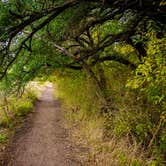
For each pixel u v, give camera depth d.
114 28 10.89
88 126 14.45
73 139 14.05
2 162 11.30
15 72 13.19
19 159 11.62
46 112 24.72
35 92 37.19
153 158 8.87
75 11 7.45
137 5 6.65
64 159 11.37
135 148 9.78
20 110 22.50
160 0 6.45
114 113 12.95
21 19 6.23
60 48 11.62
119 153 10.12
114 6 6.66
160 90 7.14
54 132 16.09
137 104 11.16
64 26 8.46
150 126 9.64
